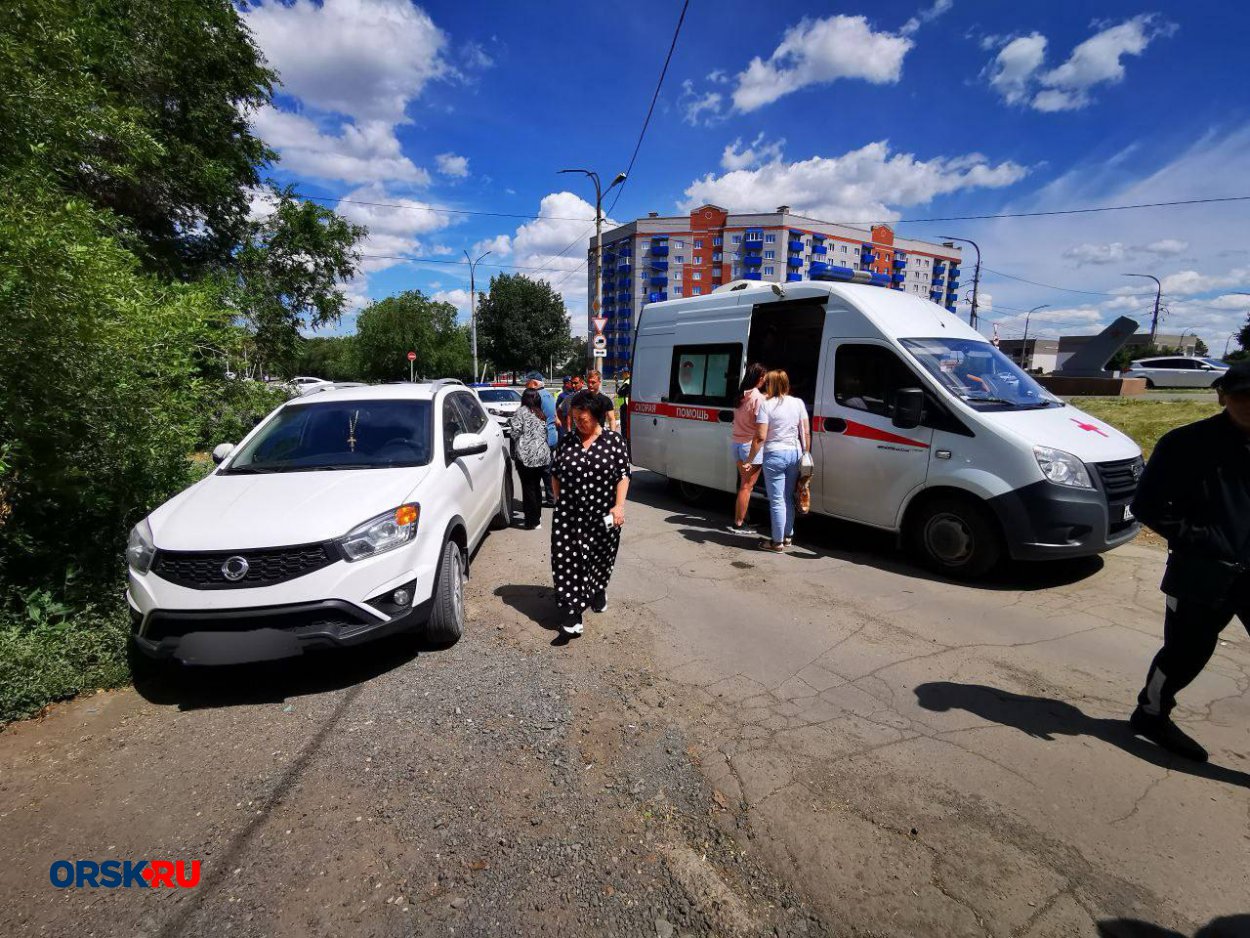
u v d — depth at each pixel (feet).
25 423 11.19
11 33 11.91
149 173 29.04
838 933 6.32
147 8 27.43
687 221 315.99
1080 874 6.98
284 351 40.34
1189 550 8.48
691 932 6.37
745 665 12.02
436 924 6.47
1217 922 6.36
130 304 12.32
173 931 6.46
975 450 15.98
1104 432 16.66
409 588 11.57
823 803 8.16
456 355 186.80
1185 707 10.46
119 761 9.36
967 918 6.44
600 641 13.14
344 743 9.66
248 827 7.94
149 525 11.37
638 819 7.96
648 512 25.54
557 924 6.46
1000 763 8.95
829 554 19.34
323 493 11.93
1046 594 15.60
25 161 12.00
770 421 18.99
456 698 10.90
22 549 12.84
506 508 23.04
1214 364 90.48
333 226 42.11
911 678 11.46
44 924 6.56
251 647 10.25
